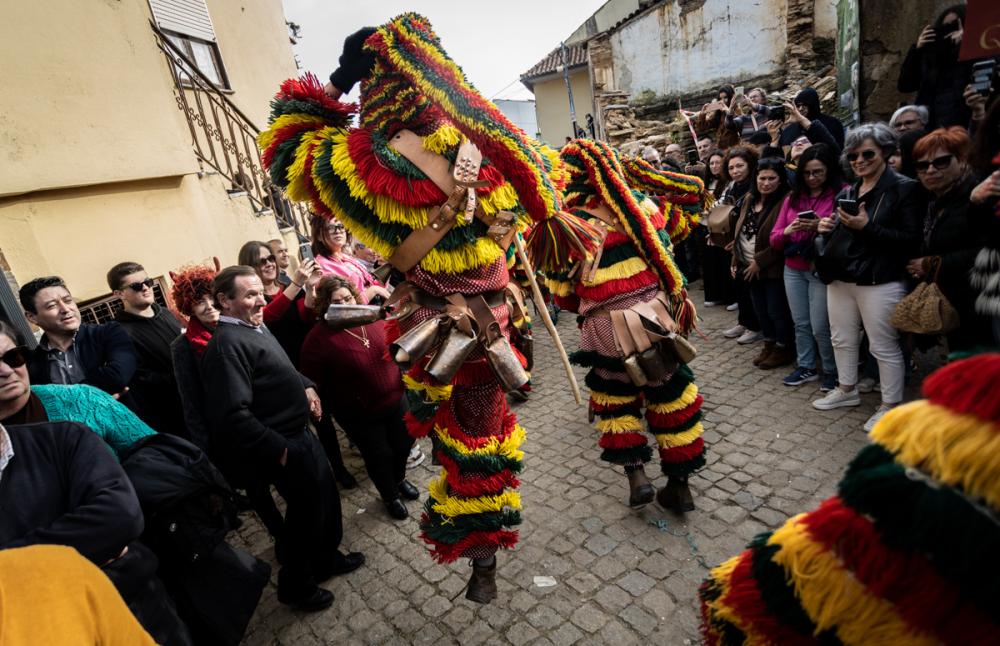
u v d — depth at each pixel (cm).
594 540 271
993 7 246
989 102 338
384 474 311
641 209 255
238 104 847
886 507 74
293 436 244
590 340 278
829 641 85
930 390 75
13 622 88
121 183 465
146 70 494
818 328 374
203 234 541
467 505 181
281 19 1028
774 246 399
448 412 185
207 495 201
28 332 340
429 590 258
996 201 203
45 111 411
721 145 664
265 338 245
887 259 303
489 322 169
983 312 220
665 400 263
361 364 294
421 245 159
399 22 154
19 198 397
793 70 1414
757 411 376
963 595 69
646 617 222
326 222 388
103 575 107
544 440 382
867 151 299
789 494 284
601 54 1627
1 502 146
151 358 332
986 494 66
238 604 213
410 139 155
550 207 164
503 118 156
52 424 162
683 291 282
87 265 435
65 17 429
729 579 102
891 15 514
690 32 1492
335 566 276
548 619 228
